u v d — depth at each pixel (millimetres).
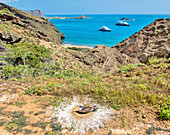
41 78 8359
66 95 5551
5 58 11344
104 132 3512
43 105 4809
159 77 6340
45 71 12156
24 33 19609
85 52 22859
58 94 5645
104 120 3967
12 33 16781
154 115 4008
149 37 22500
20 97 5379
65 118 4082
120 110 4398
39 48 16547
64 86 6359
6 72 8703
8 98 5227
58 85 6488
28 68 10742
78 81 7195
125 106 4578
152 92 5164
